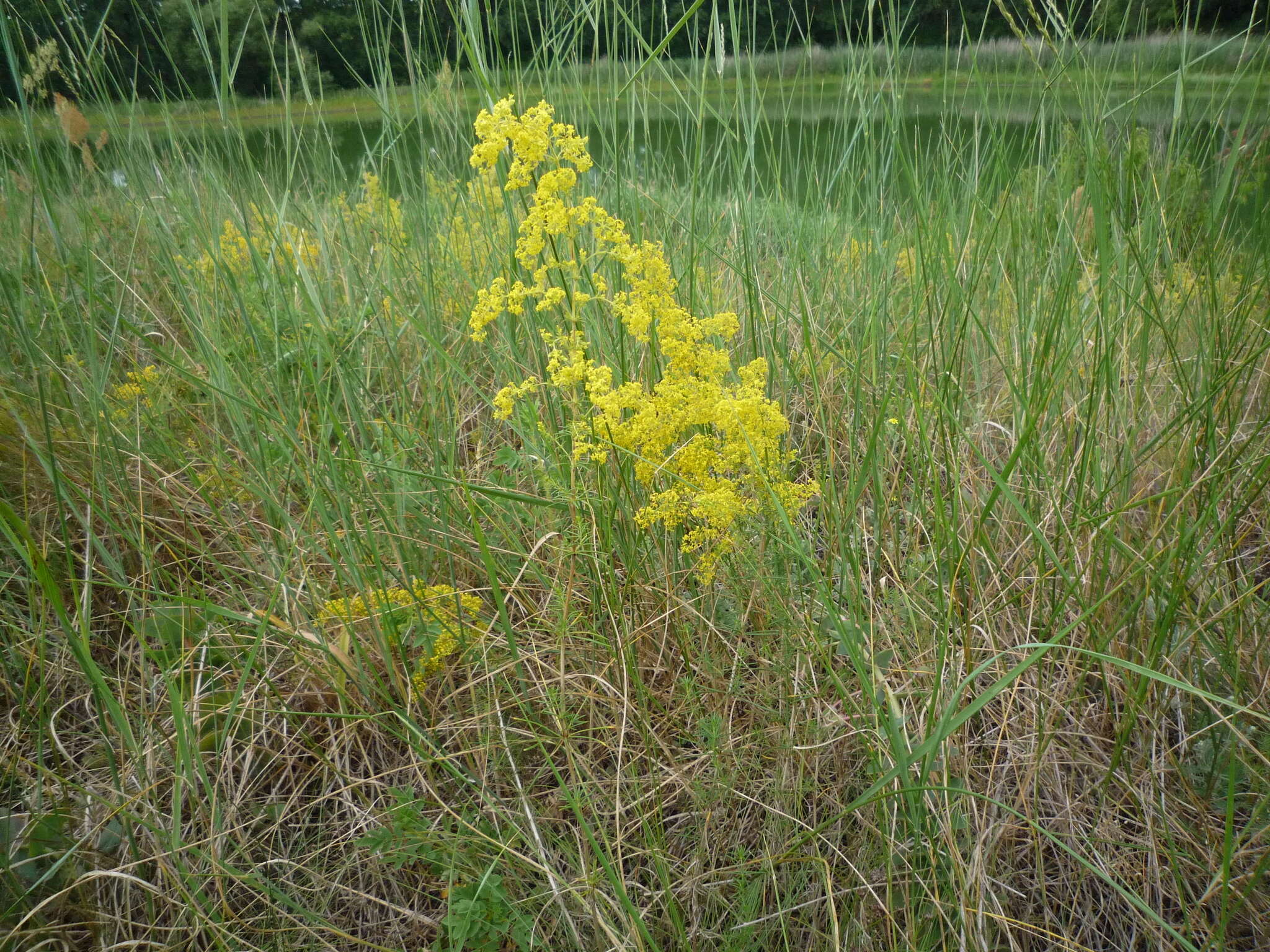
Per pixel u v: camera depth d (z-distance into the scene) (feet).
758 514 5.42
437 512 6.77
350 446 6.04
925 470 6.35
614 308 5.35
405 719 5.11
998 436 7.68
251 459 6.76
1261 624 5.52
